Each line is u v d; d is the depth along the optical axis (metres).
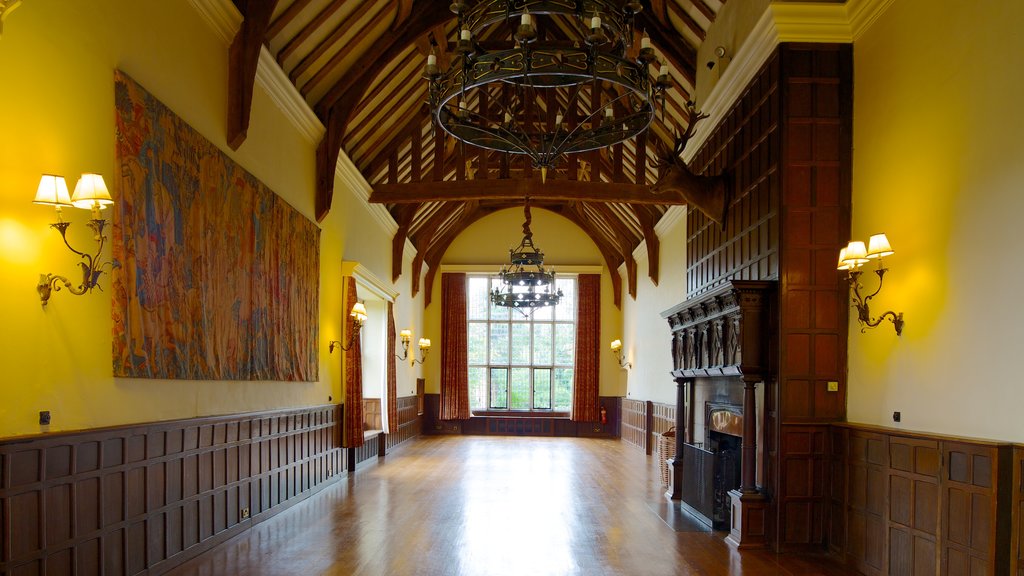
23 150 3.74
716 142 8.85
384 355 14.01
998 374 4.33
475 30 4.91
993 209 4.43
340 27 7.89
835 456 6.22
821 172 6.46
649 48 5.13
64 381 4.04
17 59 3.69
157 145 5.02
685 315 8.66
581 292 19.88
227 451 6.37
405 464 12.59
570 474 11.52
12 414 3.63
